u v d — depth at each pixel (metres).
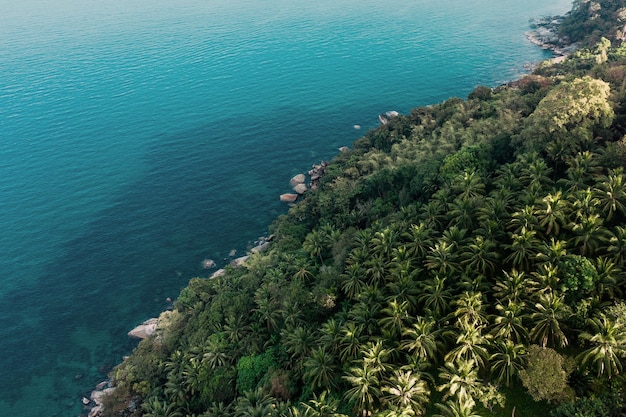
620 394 43.72
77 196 135.25
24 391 85.75
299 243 100.12
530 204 64.31
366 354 52.19
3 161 151.62
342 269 75.12
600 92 77.25
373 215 95.19
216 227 122.88
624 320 45.78
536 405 48.06
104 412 75.31
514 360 48.97
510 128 100.38
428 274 64.31
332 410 51.06
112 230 122.31
